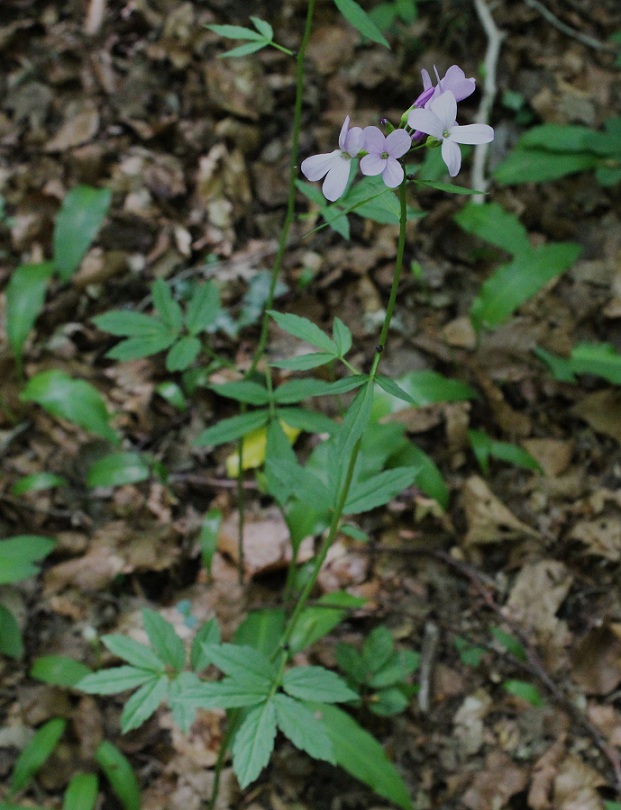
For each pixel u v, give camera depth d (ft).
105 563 2.28
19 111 3.08
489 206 2.74
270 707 1.66
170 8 3.22
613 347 2.62
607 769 2.05
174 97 3.08
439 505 2.30
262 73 3.15
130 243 2.81
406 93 3.19
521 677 2.16
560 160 2.90
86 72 3.13
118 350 1.92
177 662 1.76
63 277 2.61
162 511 2.37
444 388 2.36
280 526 2.34
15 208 2.92
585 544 2.31
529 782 2.05
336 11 3.33
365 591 2.26
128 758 2.08
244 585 2.26
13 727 2.09
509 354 2.62
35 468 2.42
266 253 2.84
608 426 2.50
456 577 2.29
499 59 3.28
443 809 2.04
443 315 2.74
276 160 3.06
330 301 2.76
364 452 2.23
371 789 2.05
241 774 1.61
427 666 2.16
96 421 2.35
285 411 1.92
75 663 2.10
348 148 1.49
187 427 2.52
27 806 1.93
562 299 2.79
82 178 2.93
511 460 2.38
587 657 2.16
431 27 3.31
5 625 2.13
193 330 1.94
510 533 2.32
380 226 2.89
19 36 3.19
